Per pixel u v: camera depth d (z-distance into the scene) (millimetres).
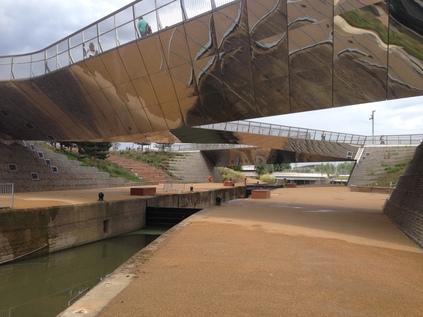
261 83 14805
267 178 69688
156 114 19391
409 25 10438
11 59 21641
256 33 13516
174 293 5312
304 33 12500
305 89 13961
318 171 121062
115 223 18641
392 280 6246
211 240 9766
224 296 5203
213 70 15555
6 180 24922
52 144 41000
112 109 20766
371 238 10477
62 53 19859
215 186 42156
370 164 44531
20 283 11203
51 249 14320
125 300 4980
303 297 5219
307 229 11945
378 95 12633
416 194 12547
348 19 11453
